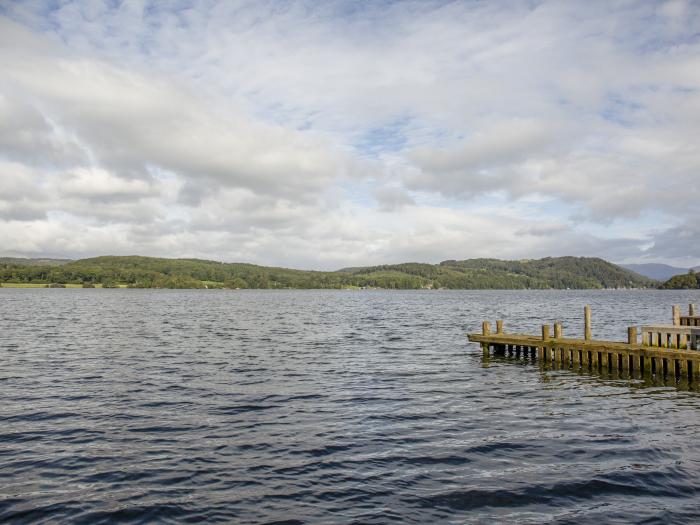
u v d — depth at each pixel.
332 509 10.28
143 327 52.94
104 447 14.09
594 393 21.41
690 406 19.22
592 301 139.75
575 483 11.67
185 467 12.59
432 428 16.12
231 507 10.36
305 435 15.26
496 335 31.52
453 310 93.81
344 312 86.56
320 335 45.88
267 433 15.46
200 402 19.39
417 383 23.42
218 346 36.97
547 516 10.05
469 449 14.06
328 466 12.67
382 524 9.66
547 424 16.69
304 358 31.09
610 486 11.52
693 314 36.25
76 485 11.47
